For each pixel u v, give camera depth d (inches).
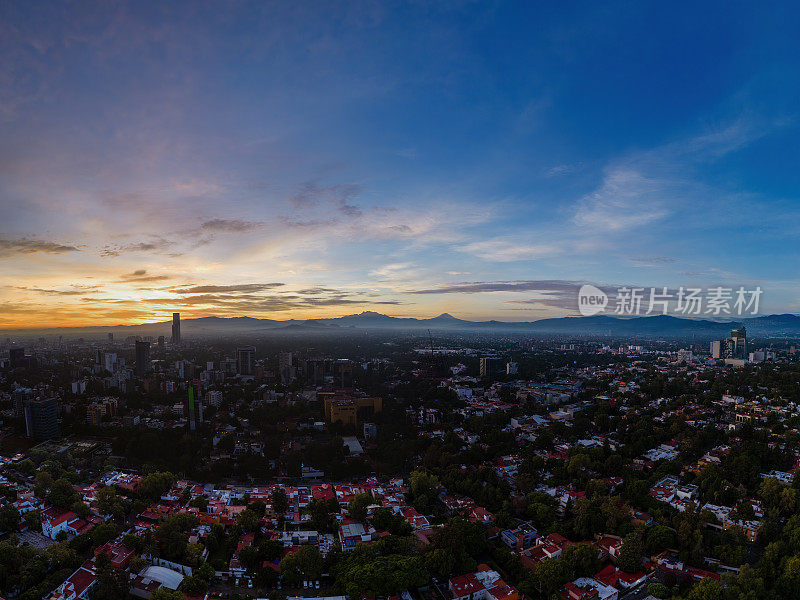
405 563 5339.6
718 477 7583.7
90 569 5300.2
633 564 5610.2
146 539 5792.3
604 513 6565.0
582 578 5472.4
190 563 5580.7
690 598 4867.1
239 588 5364.2
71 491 6963.6
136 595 5027.1
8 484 7436.0
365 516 6737.2
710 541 6028.5
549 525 6722.4
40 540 5989.2
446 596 5231.3
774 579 5251.0
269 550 5797.2
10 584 4938.5
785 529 5979.3
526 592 5275.6
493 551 6092.5
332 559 5654.5
